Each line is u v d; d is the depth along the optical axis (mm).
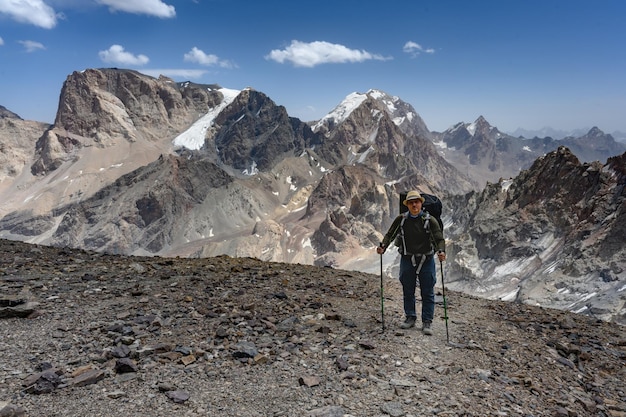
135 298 5738
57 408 2971
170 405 3127
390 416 3166
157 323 4754
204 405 3166
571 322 6523
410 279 5234
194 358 3928
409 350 4527
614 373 4711
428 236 5109
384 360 4207
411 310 5301
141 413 2996
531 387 3936
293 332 4816
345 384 3635
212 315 5164
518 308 7340
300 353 4238
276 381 3621
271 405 3225
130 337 4289
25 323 4531
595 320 7012
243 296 6180
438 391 3639
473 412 3338
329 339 4691
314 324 5191
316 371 3854
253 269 8367
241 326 4871
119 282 6555
